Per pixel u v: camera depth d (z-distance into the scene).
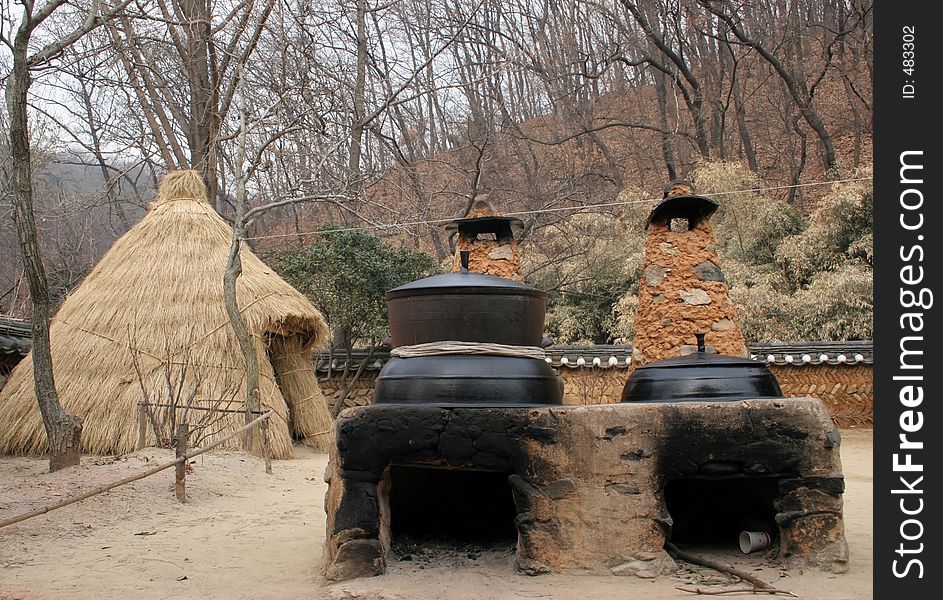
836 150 25.20
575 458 4.72
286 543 5.93
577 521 4.68
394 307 5.45
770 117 28.00
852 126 25.98
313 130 14.09
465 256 5.68
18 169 8.48
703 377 5.19
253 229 26.03
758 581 4.36
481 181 24.95
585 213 21.80
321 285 14.88
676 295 7.24
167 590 4.67
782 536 4.75
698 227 7.39
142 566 5.23
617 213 22.86
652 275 7.40
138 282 11.62
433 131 28.08
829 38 27.55
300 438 12.65
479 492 5.95
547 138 28.97
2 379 12.13
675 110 27.61
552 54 26.88
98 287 11.77
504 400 4.99
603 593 4.25
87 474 8.05
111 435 10.21
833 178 21.36
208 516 6.91
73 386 10.72
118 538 6.06
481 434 4.82
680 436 4.73
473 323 5.18
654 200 19.59
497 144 24.72
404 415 4.89
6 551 5.57
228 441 10.34
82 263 23.31
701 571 4.69
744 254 19.48
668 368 5.33
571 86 27.12
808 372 13.92
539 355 5.35
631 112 30.77
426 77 22.47
